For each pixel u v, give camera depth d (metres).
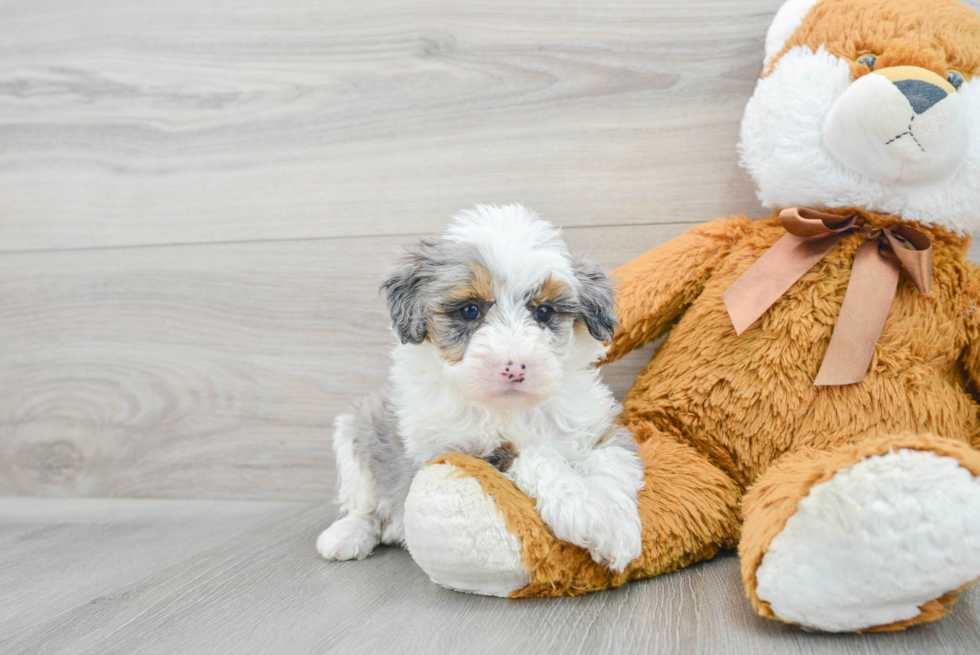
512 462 1.49
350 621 1.35
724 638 1.21
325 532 1.81
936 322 1.59
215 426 2.40
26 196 2.50
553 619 1.31
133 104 2.43
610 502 1.41
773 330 1.65
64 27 2.46
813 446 1.59
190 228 2.40
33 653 1.28
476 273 1.45
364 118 2.28
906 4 1.61
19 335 2.52
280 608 1.43
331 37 2.29
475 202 2.22
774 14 2.03
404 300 1.54
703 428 1.70
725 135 2.07
